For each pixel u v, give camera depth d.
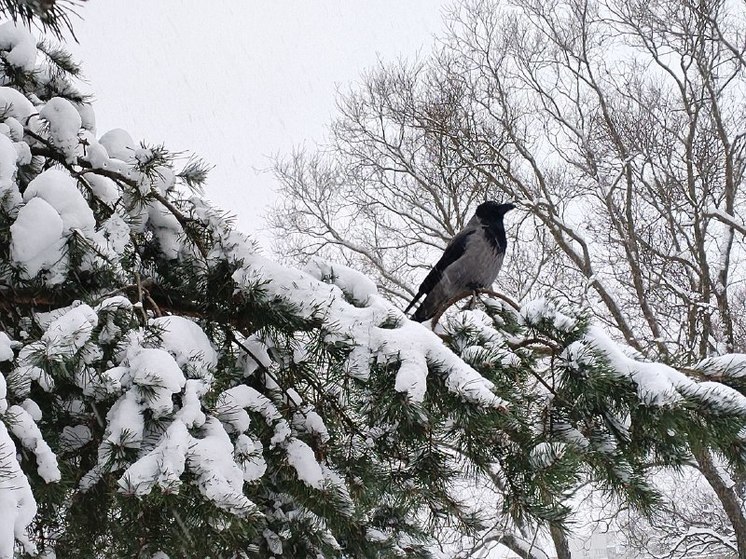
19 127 3.21
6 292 2.83
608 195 14.71
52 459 2.08
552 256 15.55
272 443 2.81
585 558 14.02
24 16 1.75
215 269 3.22
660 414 2.72
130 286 2.78
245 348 3.12
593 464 2.96
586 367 2.82
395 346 2.66
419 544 4.16
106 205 3.46
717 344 14.38
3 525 1.69
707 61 14.82
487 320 3.32
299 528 3.22
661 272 14.71
